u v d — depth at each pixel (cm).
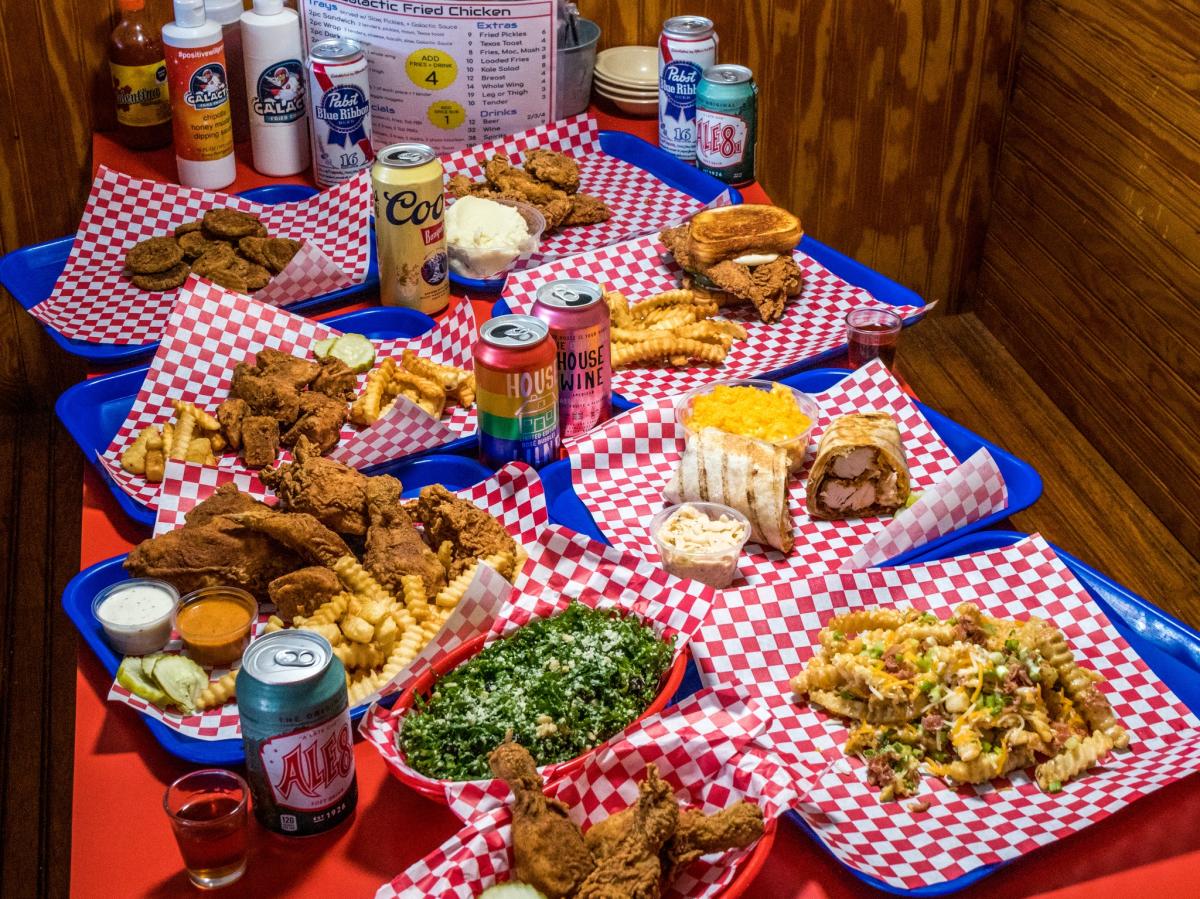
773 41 379
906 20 386
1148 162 357
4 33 312
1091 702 160
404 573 178
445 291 257
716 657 172
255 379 225
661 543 189
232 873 138
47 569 345
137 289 261
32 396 387
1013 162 423
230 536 180
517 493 199
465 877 132
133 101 304
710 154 307
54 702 308
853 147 409
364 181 282
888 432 208
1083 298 397
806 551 202
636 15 357
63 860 271
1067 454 403
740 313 268
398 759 145
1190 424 355
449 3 290
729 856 138
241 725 138
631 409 227
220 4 301
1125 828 147
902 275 449
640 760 146
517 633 165
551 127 315
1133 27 354
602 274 272
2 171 330
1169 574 357
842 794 152
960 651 161
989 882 140
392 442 211
